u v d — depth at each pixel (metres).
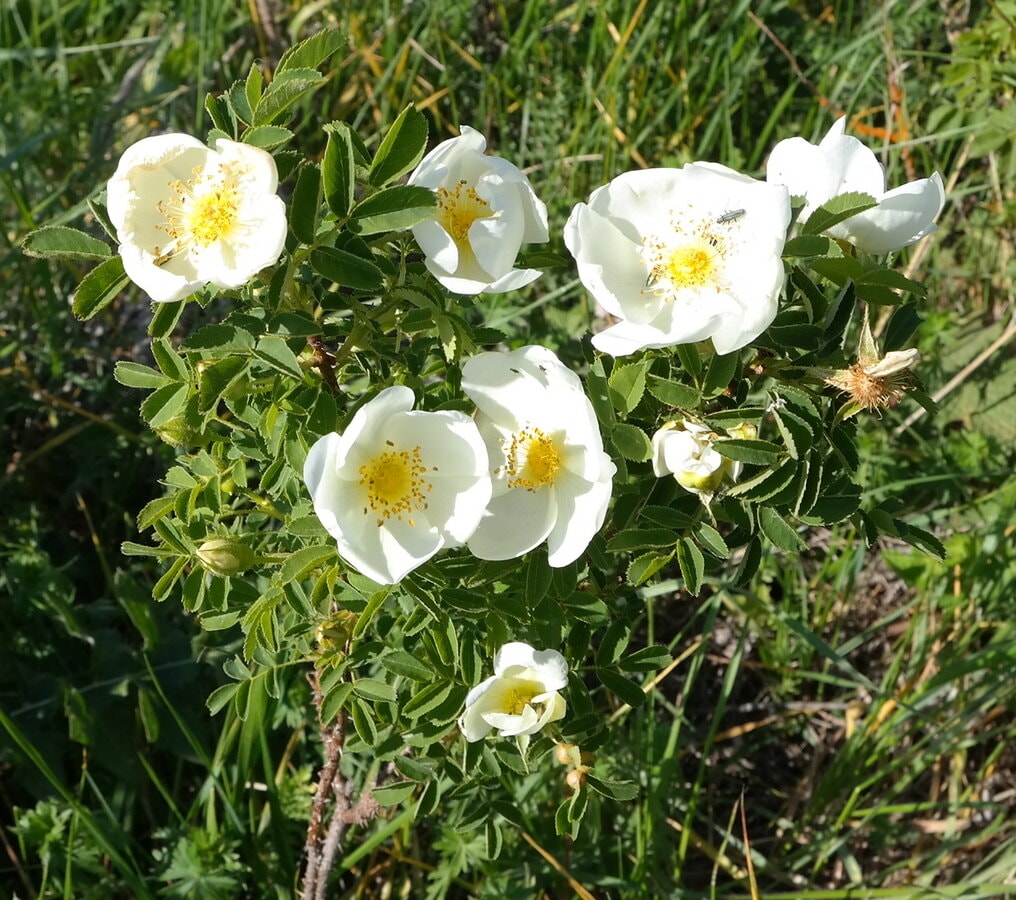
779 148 0.31
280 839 0.41
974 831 0.46
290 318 0.28
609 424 0.29
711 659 0.49
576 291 0.52
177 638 0.45
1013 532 0.49
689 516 0.31
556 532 0.30
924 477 0.50
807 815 0.45
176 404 0.30
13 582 0.45
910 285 0.29
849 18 0.61
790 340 0.30
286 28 0.61
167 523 0.32
